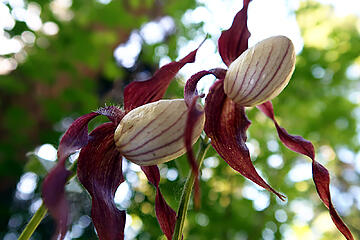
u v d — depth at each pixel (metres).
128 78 0.70
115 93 0.68
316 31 0.67
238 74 0.26
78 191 0.40
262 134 0.57
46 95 0.61
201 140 0.28
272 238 0.53
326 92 0.65
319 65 0.65
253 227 0.52
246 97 0.26
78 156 0.25
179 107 0.24
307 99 0.63
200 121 0.24
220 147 0.28
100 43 0.62
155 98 0.27
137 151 0.24
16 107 0.60
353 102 0.68
